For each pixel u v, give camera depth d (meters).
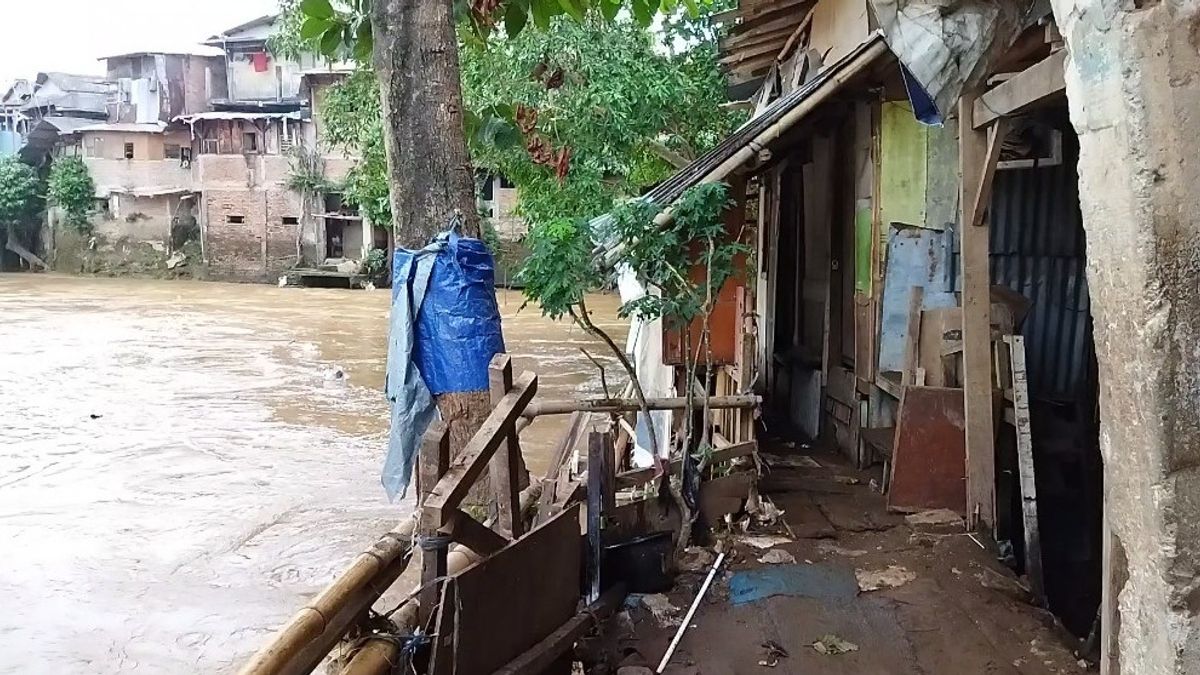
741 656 4.00
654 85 12.26
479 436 3.13
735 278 7.13
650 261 5.35
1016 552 6.05
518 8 4.69
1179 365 1.79
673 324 6.08
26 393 15.52
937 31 4.34
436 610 2.90
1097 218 2.00
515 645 3.29
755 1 8.80
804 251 9.36
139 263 37.66
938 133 6.77
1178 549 1.80
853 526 5.55
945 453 5.74
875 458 7.09
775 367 10.05
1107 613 2.45
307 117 35.66
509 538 3.44
